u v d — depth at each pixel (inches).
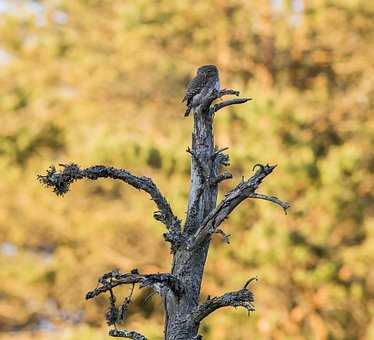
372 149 931.3
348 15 962.1
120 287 875.4
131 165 887.1
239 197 244.1
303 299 860.6
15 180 965.8
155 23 974.4
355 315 886.4
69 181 246.4
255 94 879.1
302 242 838.5
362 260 862.5
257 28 980.6
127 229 932.6
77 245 964.0
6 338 954.7
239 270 847.7
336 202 847.7
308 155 851.4
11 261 956.0
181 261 244.5
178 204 840.9
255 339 828.6
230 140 905.5
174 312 240.7
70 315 976.9
